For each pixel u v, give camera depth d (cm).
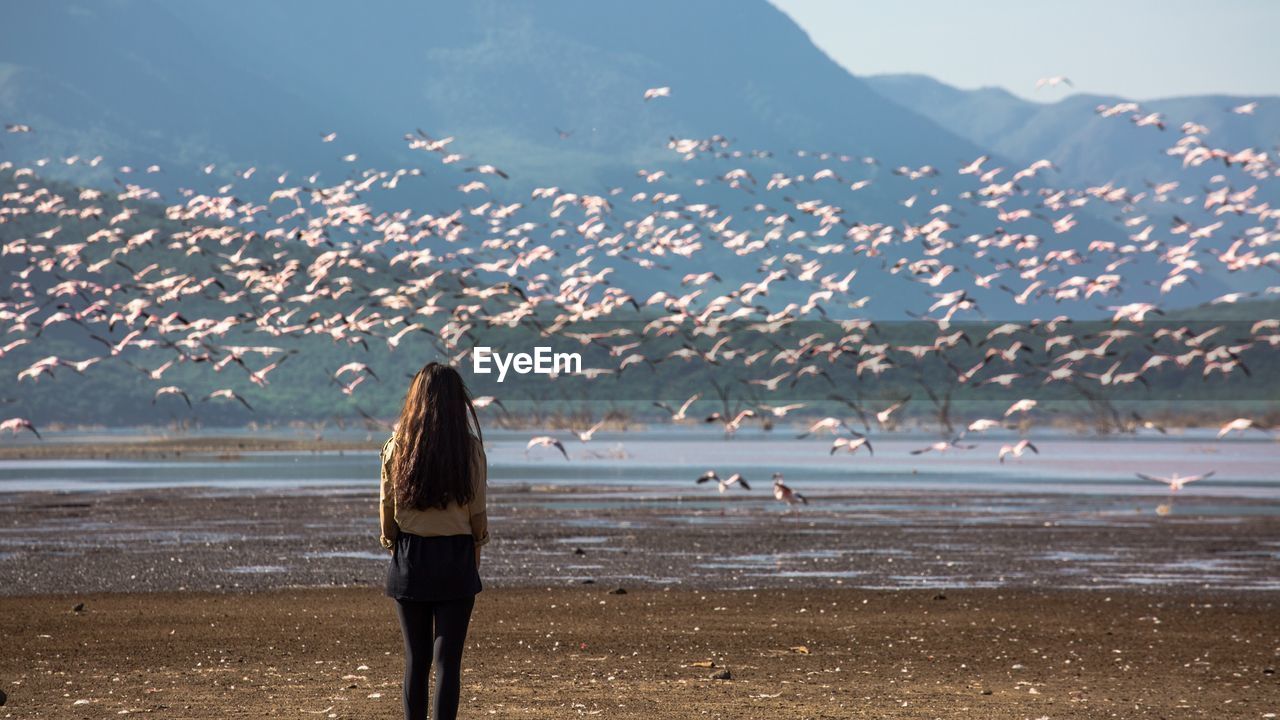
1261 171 5941
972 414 13475
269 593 2322
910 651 1758
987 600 2272
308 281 15362
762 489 4753
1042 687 1515
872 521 3659
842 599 2272
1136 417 12394
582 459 6744
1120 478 5366
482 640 1827
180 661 1639
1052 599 2289
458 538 1060
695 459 6725
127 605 2167
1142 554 2945
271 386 14838
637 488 4791
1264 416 12644
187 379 14888
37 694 1419
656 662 1653
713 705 1382
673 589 2397
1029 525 3553
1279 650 1794
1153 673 1617
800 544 3111
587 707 1367
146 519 3631
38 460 6600
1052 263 6309
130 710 1333
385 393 14688
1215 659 1720
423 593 1048
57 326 15612
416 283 5297
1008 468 6006
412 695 1062
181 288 4906
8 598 2248
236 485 4900
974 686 1513
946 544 3122
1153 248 6381
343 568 2662
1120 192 6588
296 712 1329
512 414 12331
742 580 2520
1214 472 5706
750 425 12250
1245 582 2520
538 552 2939
